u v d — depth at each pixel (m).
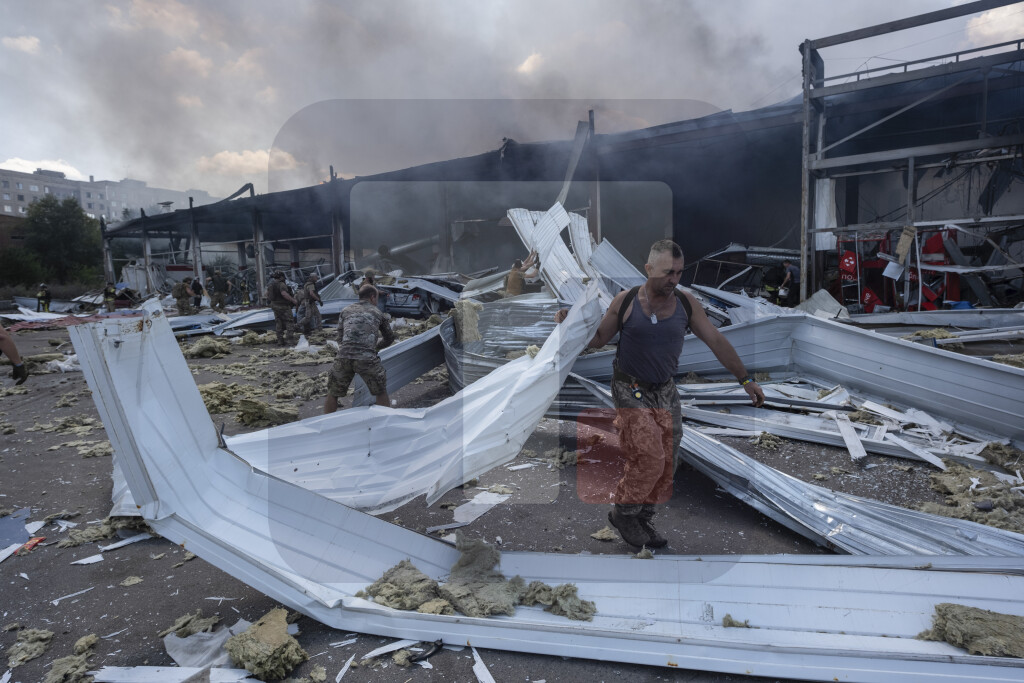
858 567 2.33
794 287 12.16
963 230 10.54
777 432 4.52
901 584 2.21
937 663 1.88
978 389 4.24
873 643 2.00
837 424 4.46
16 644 2.24
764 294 12.34
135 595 2.60
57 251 39.78
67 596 2.60
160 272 28.19
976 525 2.75
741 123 12.26
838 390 5.18
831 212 12.17
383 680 1.97
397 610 2.23
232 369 8.59
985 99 10.87
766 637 2.05
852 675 1.89
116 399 2.21
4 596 2.61
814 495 3.12
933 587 2.19
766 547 2.87
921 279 10.67
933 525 2.80
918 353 4.60
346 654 2.11
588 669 2.02
